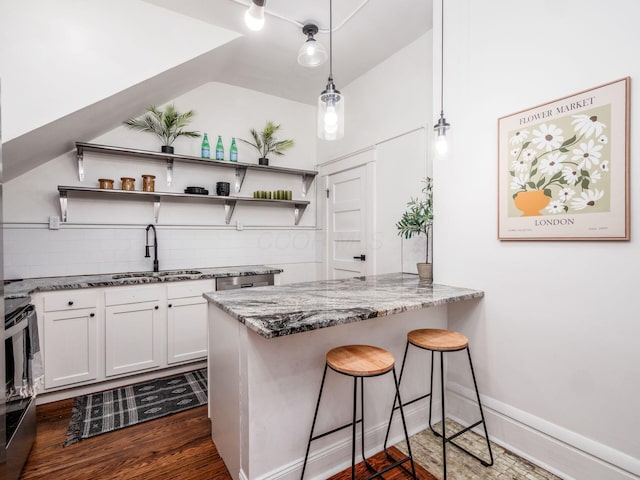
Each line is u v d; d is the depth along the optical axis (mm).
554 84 1543
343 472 1572
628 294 1338
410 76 2711
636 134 1308
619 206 1346
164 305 2613
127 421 2000
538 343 1627
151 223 3049
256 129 3631
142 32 2207
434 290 1857
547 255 1585
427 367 1960
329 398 1542
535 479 1533
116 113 2535
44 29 1930
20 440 1561
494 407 1812
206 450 1736
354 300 1555
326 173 3828
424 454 1706
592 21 1419
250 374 1306
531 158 1621
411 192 2713
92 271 2781
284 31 2508
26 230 2531
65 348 2242
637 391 1318
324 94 1680
